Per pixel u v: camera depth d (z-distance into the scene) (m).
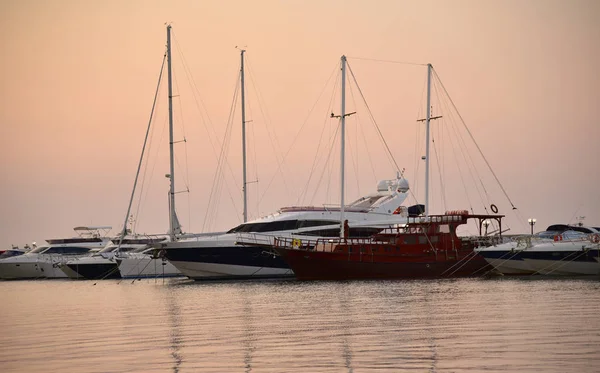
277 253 154.75
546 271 146.75
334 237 162.50
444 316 86.00
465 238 158.88
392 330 76.19
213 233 182.50
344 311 95.06
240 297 121.69
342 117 165.62
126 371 59.81
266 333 77.38
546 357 58.84
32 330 88.38
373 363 59.19
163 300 123.25
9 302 133.88
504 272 150.38
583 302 96.12
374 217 175.25
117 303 121.62
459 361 58.56
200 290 141.62
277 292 128.12
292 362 60.84
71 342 76.38
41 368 62.38
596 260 143.38
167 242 164.25
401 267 150.25
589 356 58.81
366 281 146.25
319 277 152.12
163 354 66.50
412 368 56.88
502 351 61.84
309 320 87.06
